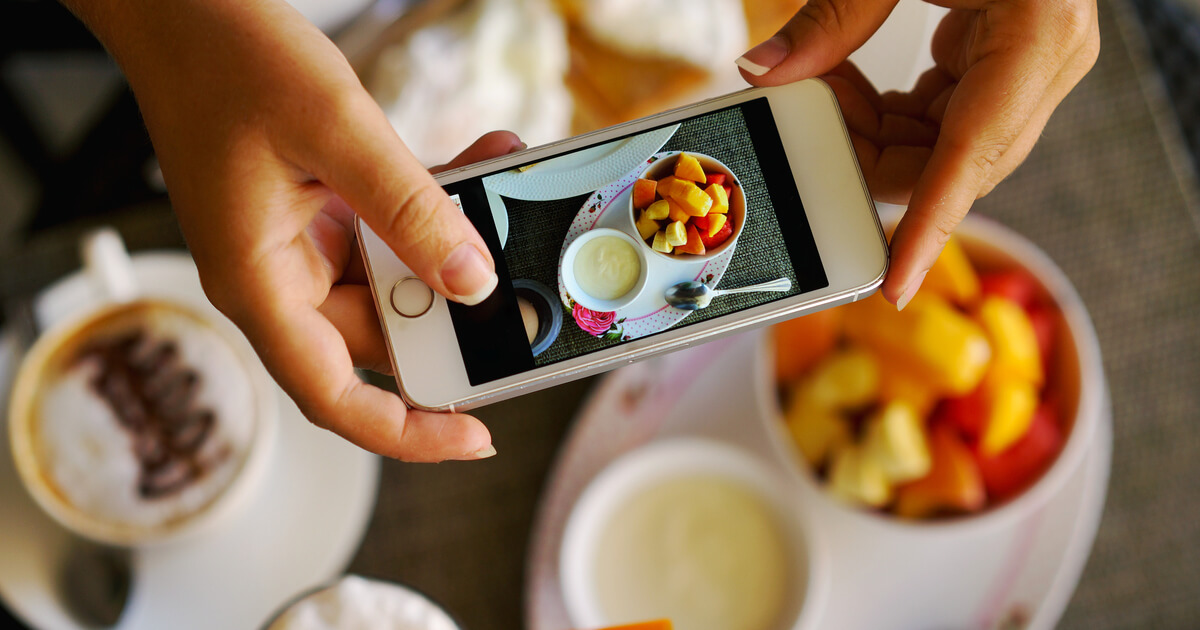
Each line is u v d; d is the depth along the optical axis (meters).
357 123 0.30
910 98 0.37
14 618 0.39
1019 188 0.44
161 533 0.38
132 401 0.38
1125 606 0.41
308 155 0.30
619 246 0.33
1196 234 0.43
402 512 0.41
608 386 0.41
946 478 0.39
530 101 0.44
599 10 0.44
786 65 0.34
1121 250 0.43
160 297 0.39
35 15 0.47
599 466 0.41
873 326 0.40
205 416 0.39
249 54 0.30
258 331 0.32
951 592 0.40
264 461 0.38
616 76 0.45
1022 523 0.40
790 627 0.38
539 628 0.39
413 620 0.32
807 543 0.38
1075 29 0.32
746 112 0.33
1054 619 0.39
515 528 0.41
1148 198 0.43
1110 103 0.44
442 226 0.30
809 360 0.41
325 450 0.40
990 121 0.32
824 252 0.33
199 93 0.31
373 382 0.42
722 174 0.33
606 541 0.39
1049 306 0.40
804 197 0.33
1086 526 0.40
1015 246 0.40
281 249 0.32
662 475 0.40
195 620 0.39
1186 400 0.42
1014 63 0.32
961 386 0.38
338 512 0.40
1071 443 0.38
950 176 0.32
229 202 0.31
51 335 0.39
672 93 0.44
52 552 0.39
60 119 0.54
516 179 0.33
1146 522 0.41
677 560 0.39
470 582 0.41
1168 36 0.48
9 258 0.43
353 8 0.44
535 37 0.44
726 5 0.45
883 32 0.38
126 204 0.43
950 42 0.36
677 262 0.33
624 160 0.33
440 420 0.33
